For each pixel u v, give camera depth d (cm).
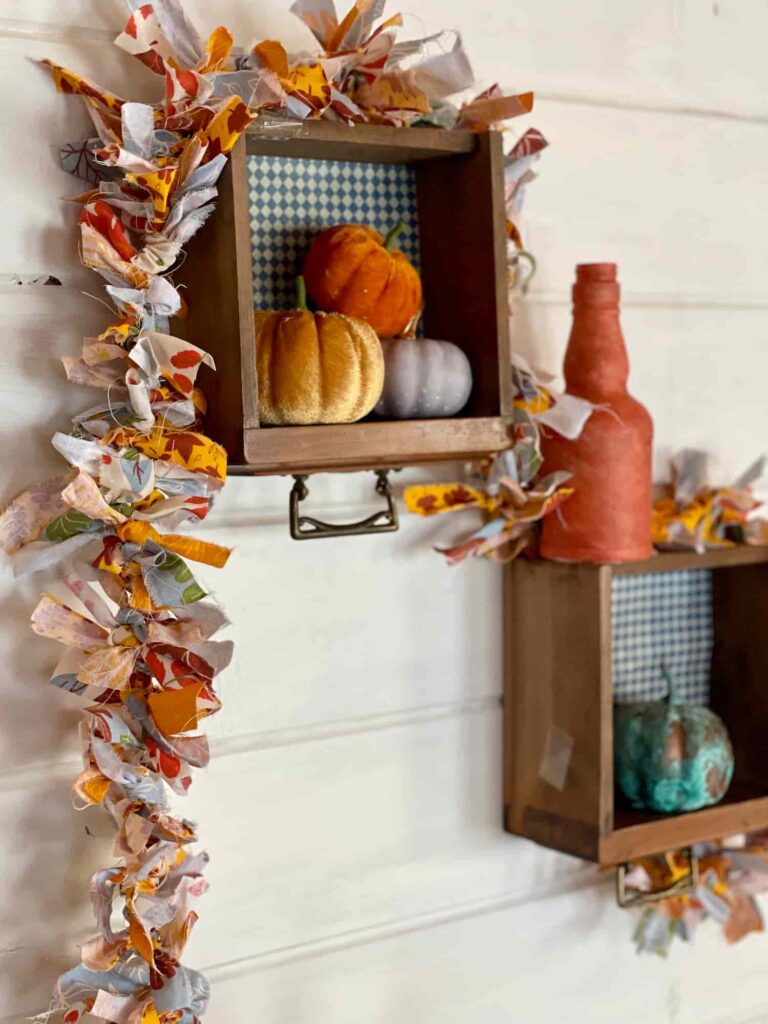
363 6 93
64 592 94
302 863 107
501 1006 119
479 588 116
